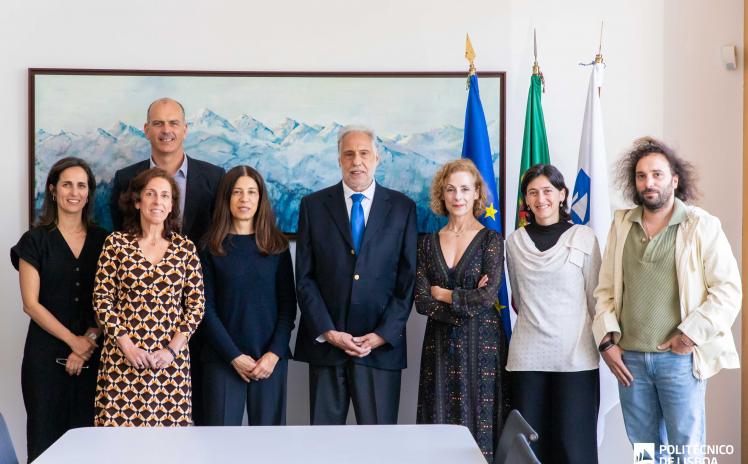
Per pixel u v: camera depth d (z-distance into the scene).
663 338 3.38
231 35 4.37
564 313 3.60
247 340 3.72
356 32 4.39
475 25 4.41
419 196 4.36
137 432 2.52
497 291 3.62
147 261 3.54
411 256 3.81
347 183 3.89
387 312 3.74
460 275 3.67
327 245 3.82
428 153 4.37
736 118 4.38
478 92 4.20
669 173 3.43
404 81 4.37
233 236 3.77
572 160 4.42
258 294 3.75
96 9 4.32
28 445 3.73
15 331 4.30
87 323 3.77
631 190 3.56
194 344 3.86
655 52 4.41
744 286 4.36
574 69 4.42
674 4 4.41
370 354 3.74
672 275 3.38
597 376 3.68
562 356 3.57
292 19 4.38
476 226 3.81
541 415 3.65
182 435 2.48
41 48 4.31
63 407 3.74
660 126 4.41
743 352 4.38
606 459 4.39
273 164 4.35
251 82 4.34
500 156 4.38
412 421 4.39
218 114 4.33
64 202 3.76
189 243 3.64
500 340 3.74
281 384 3.79
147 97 4.31
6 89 4.30
